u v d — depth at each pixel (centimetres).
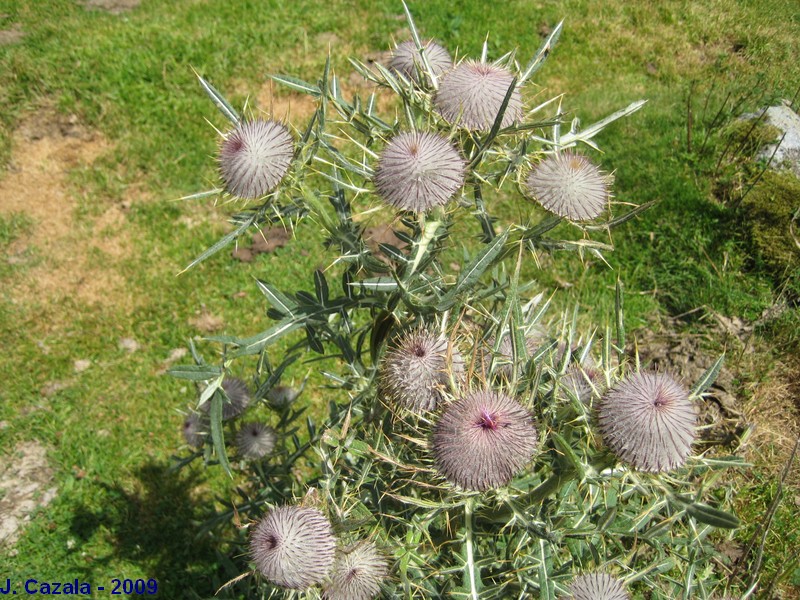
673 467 34
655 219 97
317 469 70
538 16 140
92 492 78
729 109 114
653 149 107
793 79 123
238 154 42
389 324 45
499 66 47
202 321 94
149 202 107
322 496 42
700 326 86
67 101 115
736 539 66
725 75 127
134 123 116
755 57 131
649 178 102
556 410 39
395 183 39
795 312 84
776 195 94
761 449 73
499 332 37
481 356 41
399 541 40
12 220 104
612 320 87
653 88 123
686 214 96
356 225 44
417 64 47
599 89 122
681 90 122
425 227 39
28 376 88
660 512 44
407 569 41
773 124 106
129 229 104
